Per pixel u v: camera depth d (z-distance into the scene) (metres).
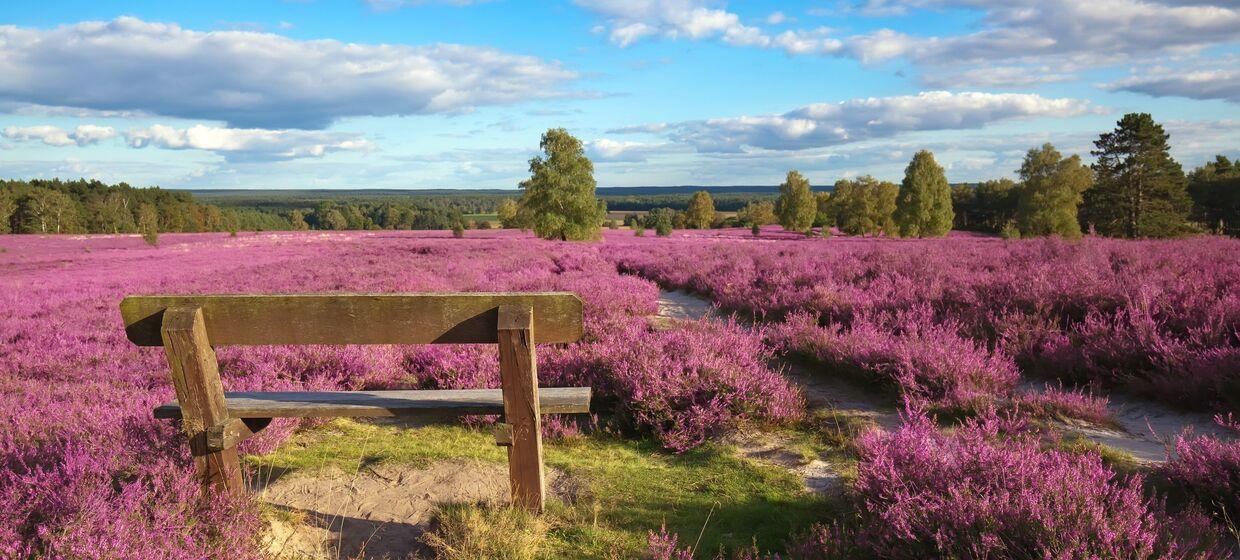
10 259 31.27
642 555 2.49
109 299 12.14
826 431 4.09
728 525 2.76
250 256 30.19
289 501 3.03
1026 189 63.47
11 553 2.12
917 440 2.86
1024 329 5.88
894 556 2.27
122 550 2.09
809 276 10.17
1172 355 4.58
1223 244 12.77
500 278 13.23
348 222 135.25
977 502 2.29
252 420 2.89
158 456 2.97
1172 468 2.95
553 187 49.09
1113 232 60.50
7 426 3.64
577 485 3.22
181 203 129.62
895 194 81.62
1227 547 2.38
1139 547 2.11
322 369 5.46
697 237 62.72
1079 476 2.38
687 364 4.52
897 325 6.50
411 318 2.58
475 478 3.27
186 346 2.51
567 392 2.92
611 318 7.15
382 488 3.18
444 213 136.62
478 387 5.11
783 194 80.94
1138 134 58.81
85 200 113.50
